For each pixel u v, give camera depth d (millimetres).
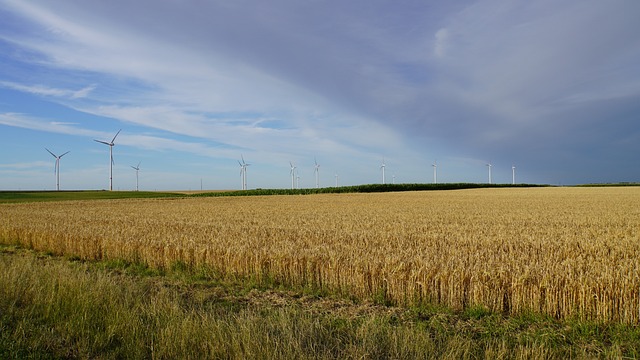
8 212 31078
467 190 86812
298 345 5949
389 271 9531
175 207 38250
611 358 6195
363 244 13578
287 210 32531
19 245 19250
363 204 41156
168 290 9945
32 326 6914
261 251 11906
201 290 10719
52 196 80812
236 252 11922
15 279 9156
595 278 8016
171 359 5832
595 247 12180
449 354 5844
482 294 8477
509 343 6867
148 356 6051
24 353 6090
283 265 11203
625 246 12508
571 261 9719
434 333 7438
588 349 6684
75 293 8039
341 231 16812
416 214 26875
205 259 12820
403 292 9164
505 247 12852
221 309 8773
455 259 10070
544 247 12594
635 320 7387
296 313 8211
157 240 14734
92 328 6871
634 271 8172
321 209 33562
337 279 10203
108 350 6262
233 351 5789
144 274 12906
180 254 13320
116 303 7797
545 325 7715
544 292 8172
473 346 6574
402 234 15828
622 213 26188
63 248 16719
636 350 6617
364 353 5914
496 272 8789
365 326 7062
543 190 81125
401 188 97375
